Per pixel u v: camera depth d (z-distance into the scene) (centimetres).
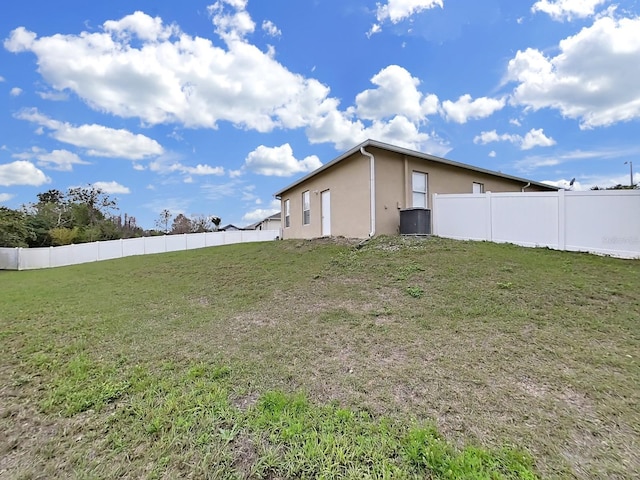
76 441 221
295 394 264
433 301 490
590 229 753
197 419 235
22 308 606
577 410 235
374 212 1006
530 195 847
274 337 399
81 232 2814
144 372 318
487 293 504
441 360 318
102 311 563
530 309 441
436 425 220
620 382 270
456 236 1002
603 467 183
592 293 483
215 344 388
